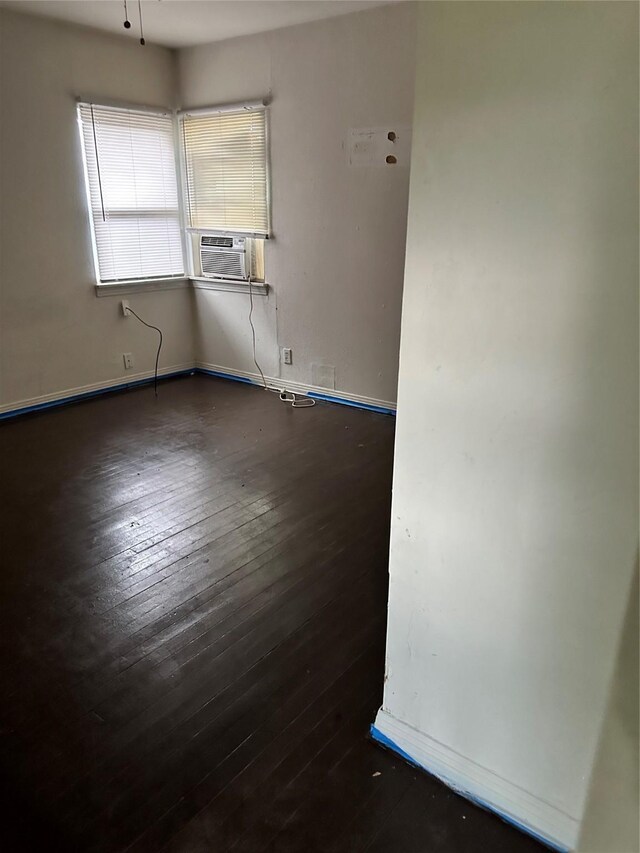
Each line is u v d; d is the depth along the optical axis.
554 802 1.28
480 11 0.95
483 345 1.10
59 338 4.15
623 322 0.94
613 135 0.88
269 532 2.54
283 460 3.29
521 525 1.15
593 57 0.87
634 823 0.85
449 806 1.38
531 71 0.93
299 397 4.45
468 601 1.27
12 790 1.41
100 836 1.30
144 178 4.42
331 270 4.06
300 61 3.76
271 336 4.57
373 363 4.06
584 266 0.95
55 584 2.18
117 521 2.62
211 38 4.04
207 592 2.14
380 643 1.89
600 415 1.00
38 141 3.75
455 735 1.40
